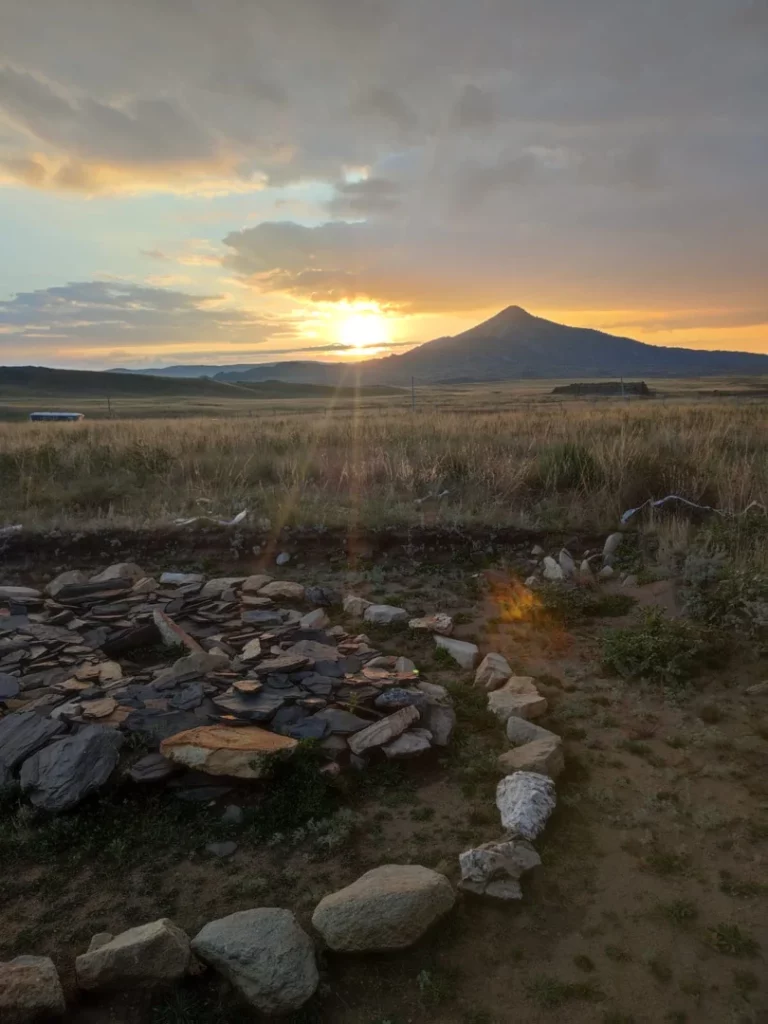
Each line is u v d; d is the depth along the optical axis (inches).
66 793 155.5
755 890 132.5
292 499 416.2
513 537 362.6
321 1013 110.4
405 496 435.8
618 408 957.2
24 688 211.9
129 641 246.2
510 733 188.7
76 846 149.9
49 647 240.1
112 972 111.6
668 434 507.8
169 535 375.2
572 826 153.4
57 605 283.6
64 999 111.5
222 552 365.1
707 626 244.7
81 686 207.5
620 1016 107.7
